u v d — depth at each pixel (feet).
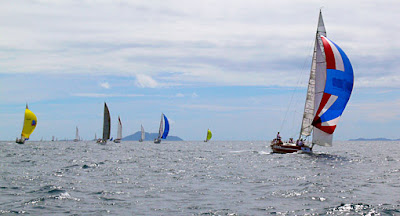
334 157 175.73
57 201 65.00
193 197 69.82
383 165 138.62
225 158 181.16
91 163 146.41
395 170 118.52
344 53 155.94
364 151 282.97
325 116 159.43
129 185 85.05
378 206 61.00
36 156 197.36
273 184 86.69
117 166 134.41
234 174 107.14
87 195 71.15
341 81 154.81
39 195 70.28
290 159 158.20
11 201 64.64
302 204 63.21
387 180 93.35
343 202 64.59
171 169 123.24
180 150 297.94
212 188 80.79
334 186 82.74
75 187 80.84
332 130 159.02
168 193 74.28
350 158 175.63
